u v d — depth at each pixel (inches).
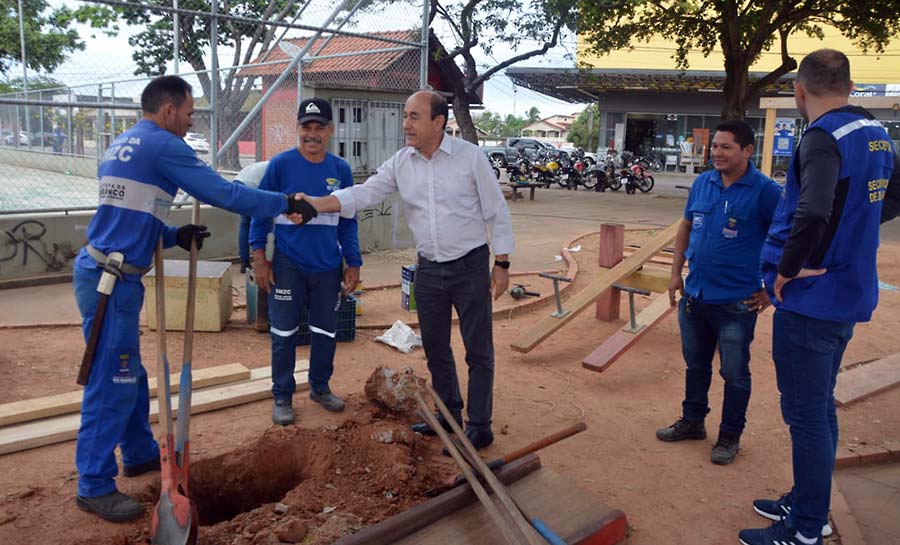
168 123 135.6
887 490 162.1
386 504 138.3
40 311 282.4
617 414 196.7
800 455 127.8
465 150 156.7
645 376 228.1
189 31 458.3
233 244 382.9
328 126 175.8
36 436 162.6
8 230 320.8
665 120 1471.5
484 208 158.9
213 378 197.8
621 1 713.6
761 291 161.8
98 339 130.0
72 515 133.8
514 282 349.4
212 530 129.0
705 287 166.1
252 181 275.6
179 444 126.9
